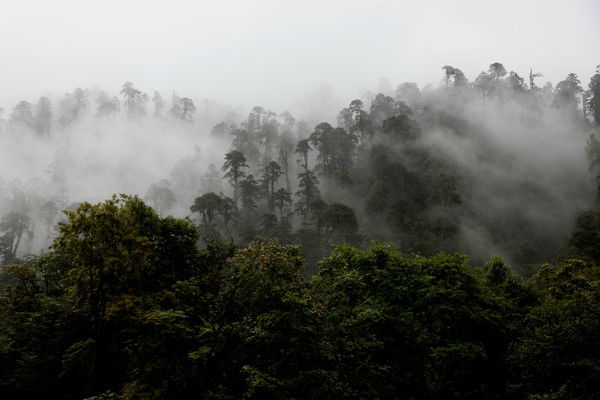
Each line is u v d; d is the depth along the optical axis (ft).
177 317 30.71
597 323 32.78
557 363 33.53
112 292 32.63
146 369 28.50
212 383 28.37
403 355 36.14
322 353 29.63
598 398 29.68
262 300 32.17
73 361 37.88
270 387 25.21
